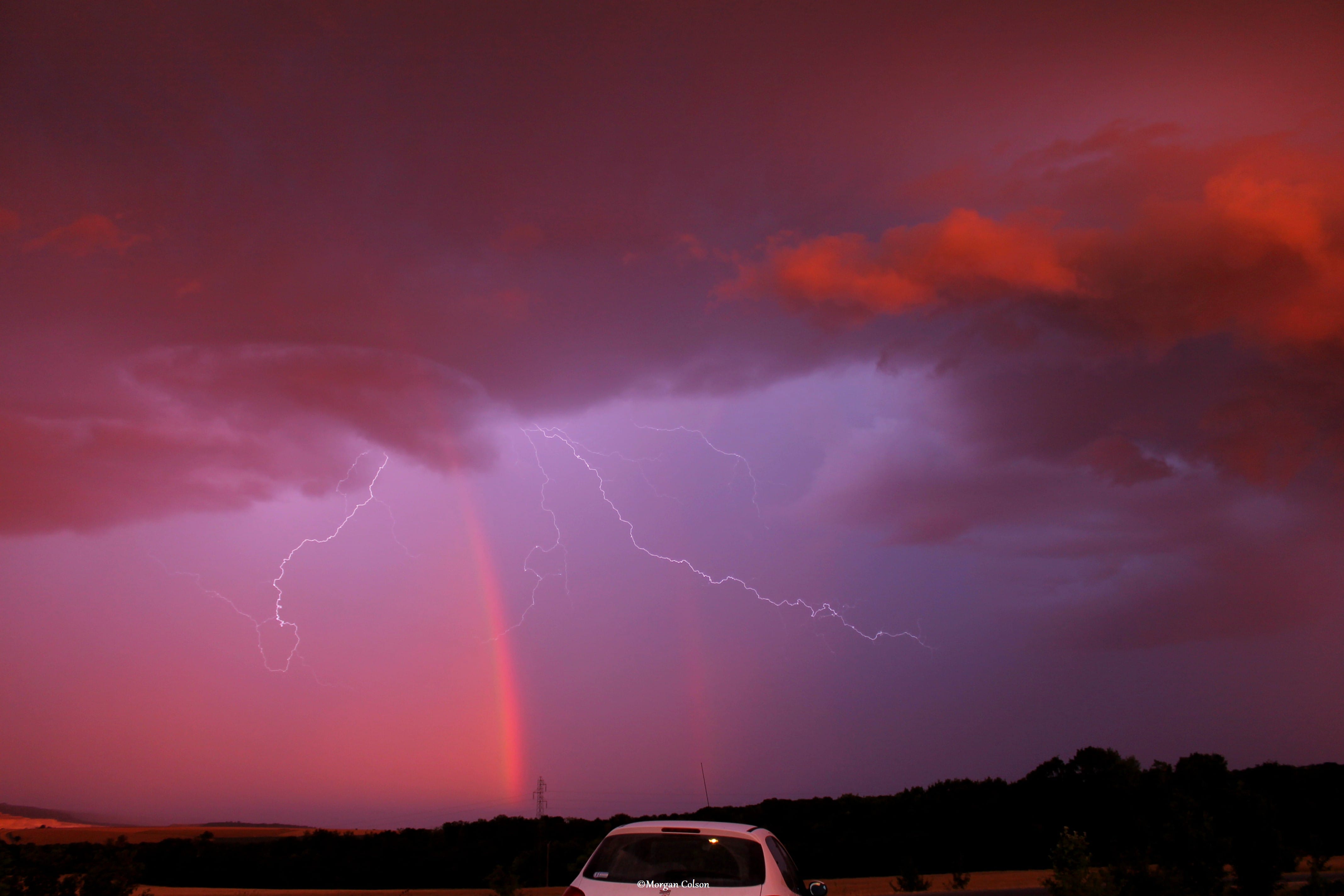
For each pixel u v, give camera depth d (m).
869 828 67.62
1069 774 61.81
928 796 71.12
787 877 7.98
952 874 48.78
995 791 67.12
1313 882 23.20
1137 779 56.75
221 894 48.47
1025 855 59.91
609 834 8.12
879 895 39.44
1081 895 20.28
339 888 59.25
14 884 15.74
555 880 55.94
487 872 60.28
